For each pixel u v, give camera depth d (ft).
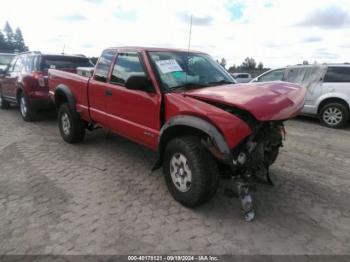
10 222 9.45
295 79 28.04
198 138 9.91
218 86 11.03
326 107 25.43
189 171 10.00
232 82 13.05
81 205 10.63
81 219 9.73
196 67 12.84
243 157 9.27
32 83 21.99
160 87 11.05
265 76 31.14
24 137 19.22
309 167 15.01
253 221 9.87
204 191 9.69
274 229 9.46
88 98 15.39
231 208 10.63
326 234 9.25
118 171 13.84
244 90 9.82
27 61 24.40
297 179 13.43
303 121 28.14
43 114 27.12
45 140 18.63
